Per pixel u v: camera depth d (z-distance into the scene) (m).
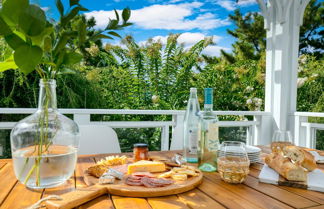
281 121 2.93
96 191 0.69
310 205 0.65
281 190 0.76
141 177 0.79
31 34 0.60
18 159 0.72
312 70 5.11
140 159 1.06
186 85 4.49
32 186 0.73
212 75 4.73
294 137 2.91
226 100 4.77
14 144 0.72
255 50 6.60
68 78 3.45
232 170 0.80
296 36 2.92
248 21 6.61
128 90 4.18
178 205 0.64
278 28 2.93
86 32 0.74
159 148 2.52
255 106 4.68
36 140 0.72
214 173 0.95
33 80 3.23
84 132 1.55
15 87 3.14
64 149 0.76
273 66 3.07
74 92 3.52
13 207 0.63
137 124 2.42
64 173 0.76
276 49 2.97
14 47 0.62
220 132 2.83
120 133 2.37
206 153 0.98
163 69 4.43
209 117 0.99
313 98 4.92
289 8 2.89
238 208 0.63
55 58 0.74
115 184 0.76
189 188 0.75
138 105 4.19
